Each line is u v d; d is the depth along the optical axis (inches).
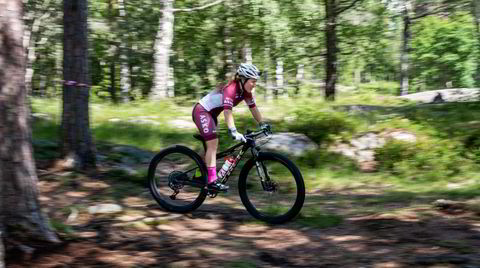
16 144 175.9
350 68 1774.1
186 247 185.3
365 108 563.8
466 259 158.9
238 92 222.1
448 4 991.6
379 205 251.0
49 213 229.5
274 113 570.6
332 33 741.9
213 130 228.2
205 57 1515.7
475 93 629.9
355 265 163.2
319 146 403.9
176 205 242.7
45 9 1179.9
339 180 332.2
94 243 188.2
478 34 1291.8
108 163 323.9
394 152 369.4
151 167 245.0
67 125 306.7
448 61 1856.5
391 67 1991.9
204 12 1257.4
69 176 289.3
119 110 601.9
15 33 173.9
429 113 472.1
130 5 1243.2
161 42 888.3
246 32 1268.5
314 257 174.4
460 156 360.2
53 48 1396.4
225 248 185.3
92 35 1289.4
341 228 207.0
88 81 310.7
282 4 1111.6
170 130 477.4
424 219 207.2
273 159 219.9
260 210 229.5
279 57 1296.8
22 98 177.5
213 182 228.2
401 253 170.7
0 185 173.5
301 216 225.8
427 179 327.3
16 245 172.9
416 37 1909.4
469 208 216.1
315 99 759.7
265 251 182.5
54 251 176.1
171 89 1400.1
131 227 208.8
